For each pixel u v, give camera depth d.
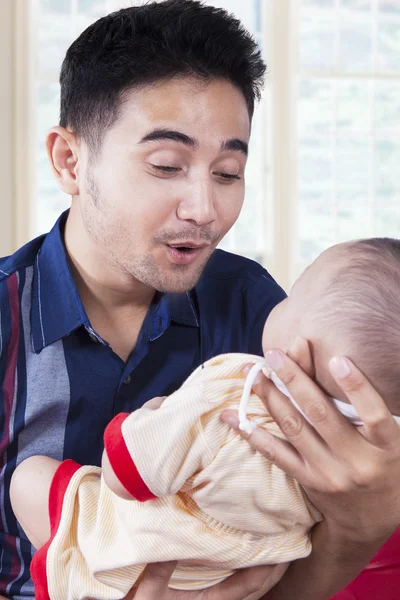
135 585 1.05
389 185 5.45
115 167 1.10
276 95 5.23
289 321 0.97
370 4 5.35
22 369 1.23
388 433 0.88
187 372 1.34
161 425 0.94
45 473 1.16
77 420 1.25
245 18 5.20
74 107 1.16
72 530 1.08
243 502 0.96
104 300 1.28
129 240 1.12
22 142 4.89
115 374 1.27
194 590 1.06
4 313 1.23
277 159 5.25
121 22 1.09
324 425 0.89
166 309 1.30
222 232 1.15
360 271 0.92
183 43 1.06
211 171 1.11
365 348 0.89
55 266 1.25
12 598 1.24
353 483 0.92
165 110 1.06
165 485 0.95
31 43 4.88
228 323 1.41
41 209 4.98
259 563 1.01
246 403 0.93
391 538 1.40
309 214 5.35
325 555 1.07
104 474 0.98
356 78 5.36
